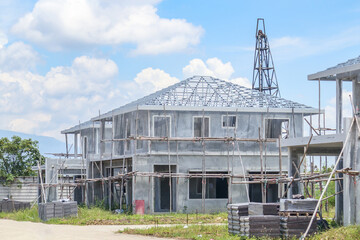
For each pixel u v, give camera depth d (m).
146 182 36.22
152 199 36.12
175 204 37.16
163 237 23.64
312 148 29.91
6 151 52.50
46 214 32.44
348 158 23.75
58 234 24.34
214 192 38.03
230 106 37.56
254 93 39.84
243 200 37.16
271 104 38.28
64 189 46.84
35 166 51.53
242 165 35.19
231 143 37.38
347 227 22.16
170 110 36.81
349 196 23.67
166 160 36.59
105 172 43.59
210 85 39.56
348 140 23.83
